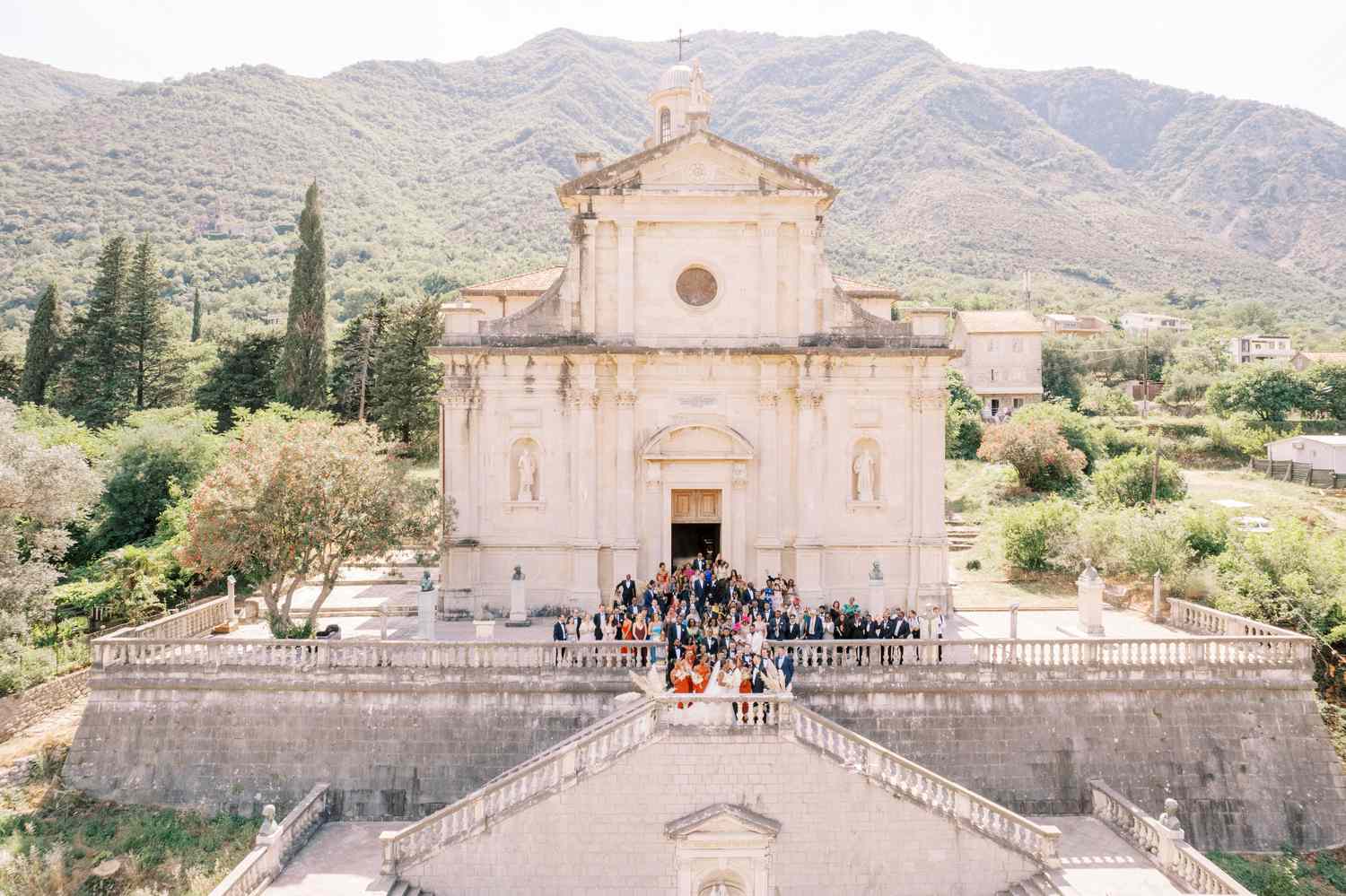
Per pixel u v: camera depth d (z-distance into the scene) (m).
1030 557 42.19
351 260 149.38
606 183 32.34
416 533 29.33
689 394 32.84
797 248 32.84
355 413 68.44
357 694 25.59
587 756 21.52
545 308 32.62
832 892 21.58
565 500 32.72
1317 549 34.78
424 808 25.08
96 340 63.03
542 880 21.27
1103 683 25.88
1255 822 25.44
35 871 22.00
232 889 19.77
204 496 28.12
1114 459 55.72
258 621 33.38
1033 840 21.70
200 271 140.62
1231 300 168.75
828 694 25.52
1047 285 160.88
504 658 25.58
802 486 32.47
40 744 28.39
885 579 33.06
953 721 25.72
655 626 25.77
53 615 35.44
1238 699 26.22
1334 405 74.88
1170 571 36.69
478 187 194.50
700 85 41.88
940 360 32.62
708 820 21.14
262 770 25.30
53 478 31.19
